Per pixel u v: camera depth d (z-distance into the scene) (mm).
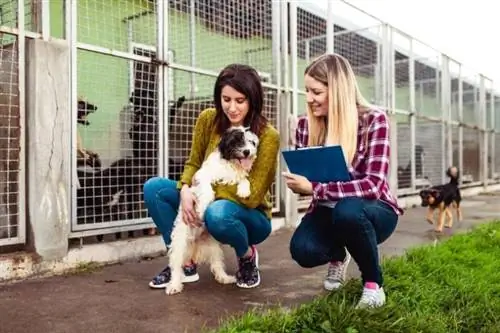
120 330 2549
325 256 3127
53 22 5586
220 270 3514
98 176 4375
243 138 3195
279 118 6004
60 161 3836
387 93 8391
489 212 8664
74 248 3980
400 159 9297
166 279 3391
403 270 3518
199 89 5637
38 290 3314
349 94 2881
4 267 3523
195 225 3268
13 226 3711
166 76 4664
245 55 5785
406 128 9375
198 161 3518
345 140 2854
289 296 3199
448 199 6434
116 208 4422
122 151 4703
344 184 2795
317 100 2941
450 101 10914
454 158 11602
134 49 5074
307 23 7148
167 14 4691
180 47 5516
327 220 3150
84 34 5133
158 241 4551
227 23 5625
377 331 2436
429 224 6965
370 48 9047
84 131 4852
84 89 4934
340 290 3051
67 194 3896
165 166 4660
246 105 3297
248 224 3316
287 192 6035
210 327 2596
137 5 4980
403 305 2936
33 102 3695
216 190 3273
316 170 2832
